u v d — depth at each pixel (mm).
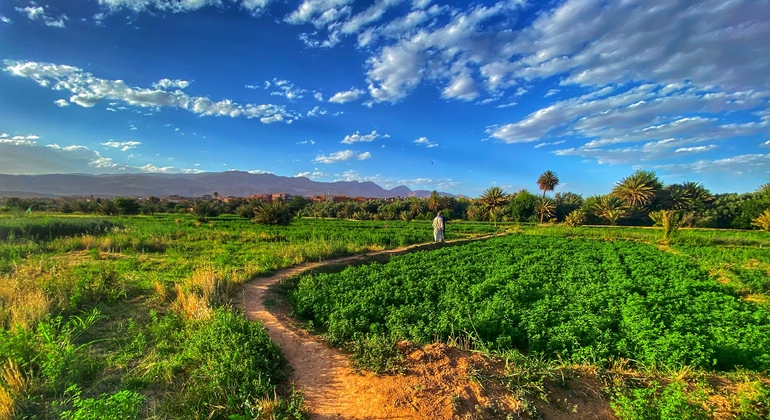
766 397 5656
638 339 8258
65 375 5895
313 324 10109
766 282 15164
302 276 14938
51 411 5105
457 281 13969
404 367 6461
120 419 4336
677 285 13656
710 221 56281
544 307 10305
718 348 7906
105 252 18750
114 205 61594
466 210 86250
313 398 5781
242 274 13867
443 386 5914
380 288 12516
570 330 8570
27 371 5902
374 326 8867
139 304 10211
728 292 13742
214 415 5234
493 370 6516
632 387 6324
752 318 10125
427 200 90750
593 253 22953
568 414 5594
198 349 6762
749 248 28406
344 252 21312
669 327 9281
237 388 5648
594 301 11156
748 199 56125
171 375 6219
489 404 5531
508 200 75875
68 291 9820
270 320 9578
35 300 8453
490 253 22156
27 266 13312
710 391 6188
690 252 25312
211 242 24609
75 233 23453
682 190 63281
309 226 46094
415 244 27734
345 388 6074
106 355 6910
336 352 7684
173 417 5152
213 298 10414
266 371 6246
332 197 167875
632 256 21562
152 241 21641
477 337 8344
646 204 63875
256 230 35469
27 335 6504
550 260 19703
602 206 62438
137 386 6000
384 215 79938
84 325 7715
